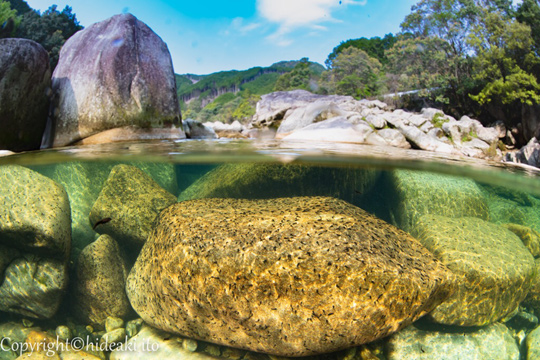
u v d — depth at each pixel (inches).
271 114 450.0
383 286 122.0
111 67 260.7
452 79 716.0
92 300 165.6
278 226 137.3
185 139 296.4
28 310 159.8
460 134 375.6
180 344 142.7
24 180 168.6
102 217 184.2
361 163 203.3
